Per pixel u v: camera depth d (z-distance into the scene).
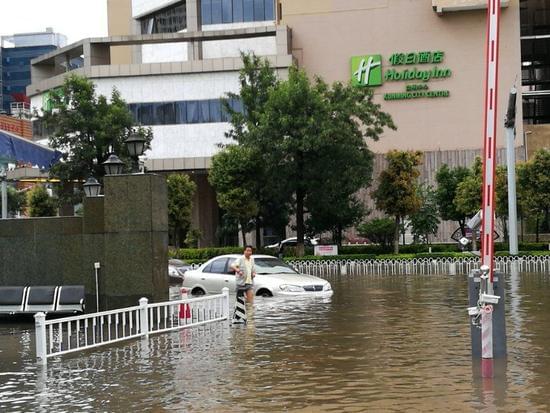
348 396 8.77
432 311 17.39
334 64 56.00
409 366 10.54
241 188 42.53
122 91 54.47
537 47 69.88
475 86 54.34
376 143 55.06
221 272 22.25
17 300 17.77
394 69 55.28
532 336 13.05
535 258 37.88
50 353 12.36
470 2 53.66
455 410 7.91
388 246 46.75
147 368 10.96
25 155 21.78
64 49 57.59
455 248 47.56
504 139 53.94
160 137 54.28
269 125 39.91
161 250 17.73
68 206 46.38
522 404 8.09
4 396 9.31
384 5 55.47
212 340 13.66
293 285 21.20
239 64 53.47
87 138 37.47
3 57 159.25
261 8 61.16
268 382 9.70
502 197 46.47
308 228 48.00
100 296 17.70
